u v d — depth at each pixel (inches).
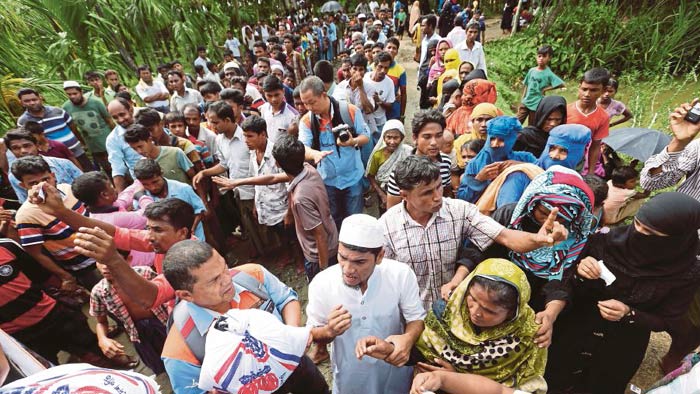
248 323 53.7
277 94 159.2
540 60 205.0
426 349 67.9
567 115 139.2
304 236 113.5
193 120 157.0
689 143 97.0
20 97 172.1
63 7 305.9
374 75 187.0
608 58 360.8
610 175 164.1
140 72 265.4
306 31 474.0
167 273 57.7
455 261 83.4
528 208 74.6
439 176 73.0
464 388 61.2
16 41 265.3
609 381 84.4
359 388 76.9
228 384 52.7
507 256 81.4
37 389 37.5
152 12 373.7
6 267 92.1
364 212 189.9
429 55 282.4
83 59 324.2
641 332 76.0
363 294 68.5
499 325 60.9
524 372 62.5
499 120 105.0
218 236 160.4
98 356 112.4
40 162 108.5
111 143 146.1
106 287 82.7
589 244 78.7
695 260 69.0
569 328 82.5
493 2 696.4
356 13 758.5
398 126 127.9
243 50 525.7
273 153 101.7
